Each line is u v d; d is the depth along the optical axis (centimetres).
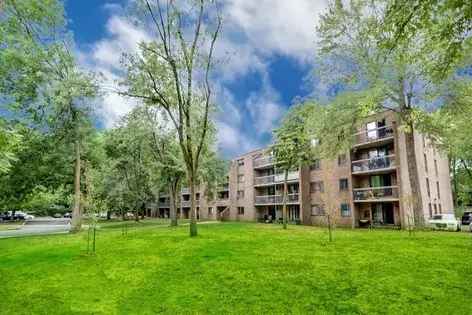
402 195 2759
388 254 1073
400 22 653
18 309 664
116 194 4369
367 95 2078
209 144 2914
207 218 6112
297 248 1264
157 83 1980
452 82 1936
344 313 569
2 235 2792
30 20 1936
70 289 797
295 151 2861
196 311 616
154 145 3384
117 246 1492
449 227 2534
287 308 606
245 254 1155
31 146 2419
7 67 1942
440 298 624
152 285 808
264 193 4841
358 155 3366
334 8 2262
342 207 3369
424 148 3153
